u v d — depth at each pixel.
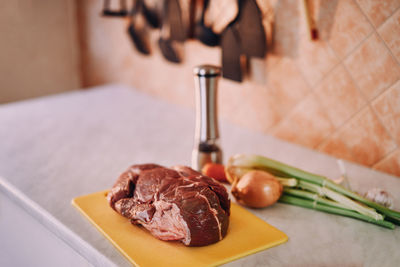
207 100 1.04
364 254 0.83
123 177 0.95
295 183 0.96
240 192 0.94
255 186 0.93
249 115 1.33
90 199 0.98
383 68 1.04
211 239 0.84
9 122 1.39
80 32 1.83
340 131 1.14
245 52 1.23
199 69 1.02
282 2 1.17
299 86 1.19
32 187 1.04
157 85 1.59
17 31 1.68
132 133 1.31
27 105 1.54
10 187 1.04
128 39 1.63
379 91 1.06
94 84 1.86
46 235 0.98
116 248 0.85
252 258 0.82
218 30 1.30
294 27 1.17
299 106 1.21
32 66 1.75
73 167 1.12
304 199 0.96
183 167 0.96
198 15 1.36
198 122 1.07
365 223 0.91
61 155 1.18
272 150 1.21
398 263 0.81
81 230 0.89
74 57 1.86
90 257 0.85
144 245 0.85
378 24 1.03
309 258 0.82
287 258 0.82
